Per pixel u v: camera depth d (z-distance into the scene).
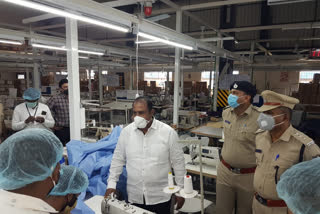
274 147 1.42
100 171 2.06
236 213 2.01
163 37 2.78
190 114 5.16
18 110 2.76
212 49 4.21
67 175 0.81
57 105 3.33
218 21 7.87
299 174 0.75
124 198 1.92
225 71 6.05
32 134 0.71
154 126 1.63
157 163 1.61
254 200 1.57
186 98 8.99
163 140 1.63
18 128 2.69
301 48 8.84
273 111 1.40
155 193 1.63
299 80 11.36
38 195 0.70
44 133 0.75
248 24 8.14
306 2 7.32
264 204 1.45
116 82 7.33
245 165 1.83
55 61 6.64
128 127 1.71
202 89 10.77
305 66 6.98
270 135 1.47
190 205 2.09
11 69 8.46
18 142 0.66
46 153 0.68
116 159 1.73
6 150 0.66
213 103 5.94
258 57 7.77
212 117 5.20
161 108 7.51
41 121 2.71
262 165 1.46
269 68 7.53
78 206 1.36
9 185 0.65
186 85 10.69
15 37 3.33
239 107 1.91
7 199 0.60
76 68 2.71
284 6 7.64
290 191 0.75
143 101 1.60
